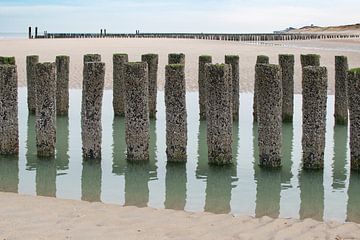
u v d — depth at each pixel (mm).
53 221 7293
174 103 10938
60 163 11570
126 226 7191
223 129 10852
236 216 7941
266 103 10688
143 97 11016
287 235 7000
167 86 10945
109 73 24891
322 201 9359
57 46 40188
